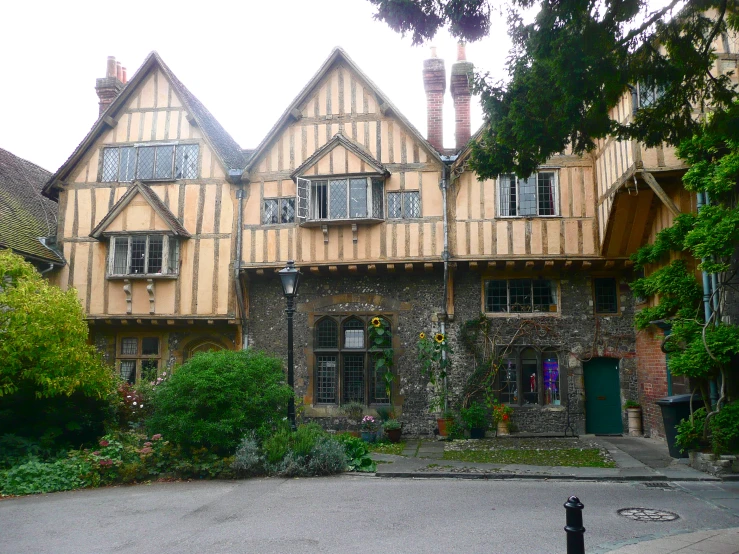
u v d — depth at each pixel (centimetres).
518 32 641
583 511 653
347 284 1359
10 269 956
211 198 1375
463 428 1268
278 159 1373
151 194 1367
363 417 1283
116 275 1348
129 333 1418
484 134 731
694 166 881
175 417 895
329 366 1351
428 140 1404
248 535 576
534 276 1327
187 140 1402
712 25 638
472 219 1291
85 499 746
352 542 548
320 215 1323
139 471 857
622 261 1242
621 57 632
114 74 1641
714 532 570
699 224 884
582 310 1305
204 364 940
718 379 927
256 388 927
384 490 770
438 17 618
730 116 662
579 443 1160
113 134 1431
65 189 1423
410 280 1345
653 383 1197
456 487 789
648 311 1046
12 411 968
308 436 914
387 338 1334
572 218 1266
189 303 1341
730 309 918
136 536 581
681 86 673
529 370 1311
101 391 989
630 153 1048
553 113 649
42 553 534
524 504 686
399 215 1315
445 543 542
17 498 762
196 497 744
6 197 1480
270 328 1368
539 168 1287
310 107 1376
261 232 1350
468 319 1320
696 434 903
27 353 893
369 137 1346
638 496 726
